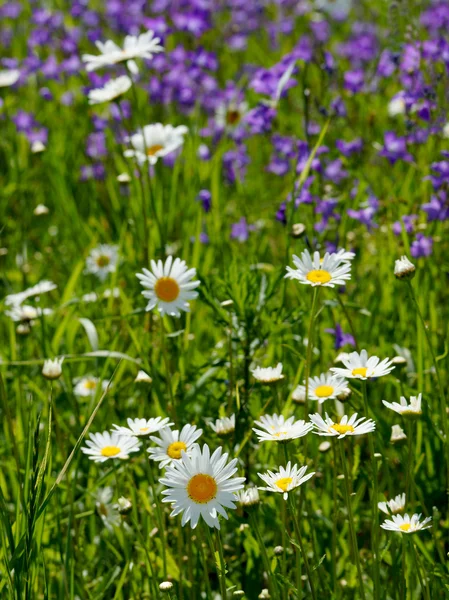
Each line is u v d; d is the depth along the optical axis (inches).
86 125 110.3
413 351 67.1
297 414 62.6
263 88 74.7
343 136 90.4
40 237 97.1
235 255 69.4
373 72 83.0
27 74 118.4
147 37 68.0
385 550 53.7
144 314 68.9
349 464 59.5
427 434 62.5
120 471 62.9
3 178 104.1
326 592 55.9
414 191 75.1
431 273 70.2
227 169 92.2
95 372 70.9
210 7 114.0
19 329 67.1
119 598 56.6
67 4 141.4
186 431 52.6
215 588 59.4
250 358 62.5
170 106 107.0
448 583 53.9
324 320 69.4
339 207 72.9
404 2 78.4
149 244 74.0
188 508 49.6
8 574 52.1
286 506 57.9
